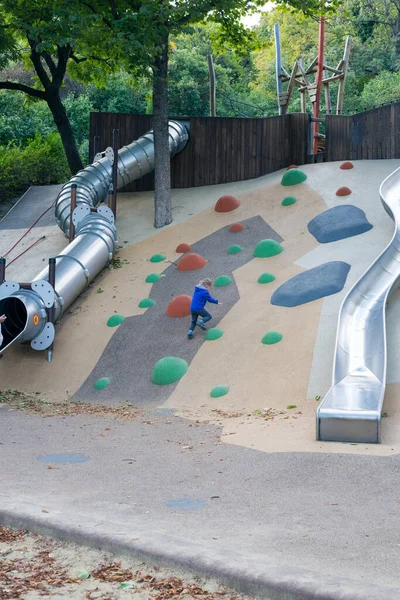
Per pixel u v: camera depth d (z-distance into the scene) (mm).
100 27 22281
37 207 28469
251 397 14039
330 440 10469
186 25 23516
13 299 17859
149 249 22359
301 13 27422
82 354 17422
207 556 5016
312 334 15453
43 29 21422
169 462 9117
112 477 8133
